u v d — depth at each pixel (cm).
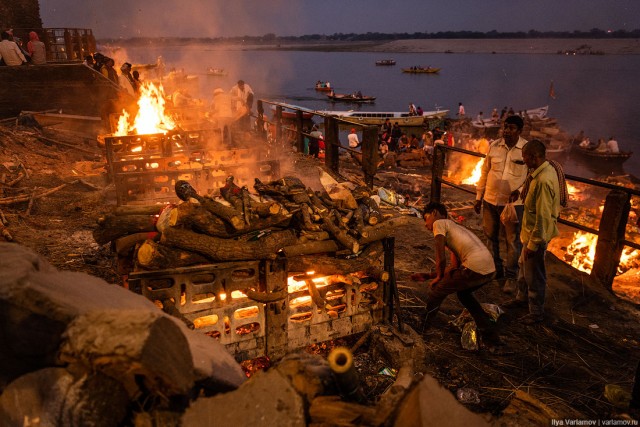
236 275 332
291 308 347
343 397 226
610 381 358
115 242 357
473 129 3394
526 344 407
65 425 190
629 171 2847
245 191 341
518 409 268
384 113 3444
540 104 5756
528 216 435
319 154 1255
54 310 205
